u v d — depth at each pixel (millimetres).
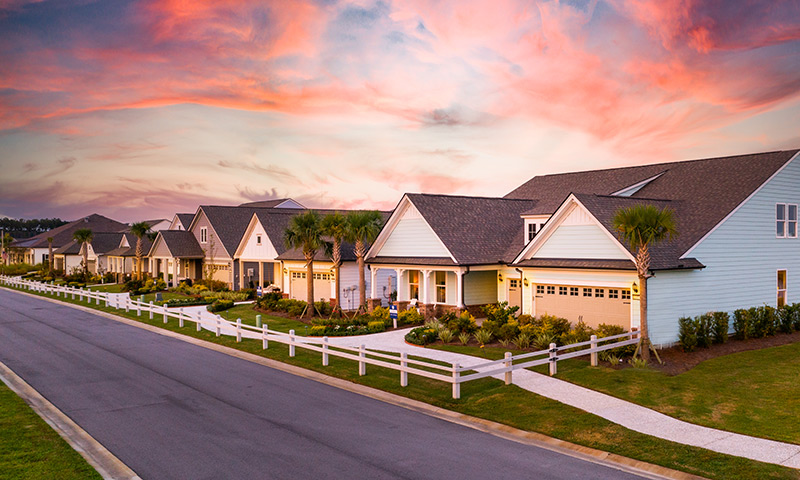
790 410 14594
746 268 25984
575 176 37562
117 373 19625
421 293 33594
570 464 11359
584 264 24281
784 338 25156
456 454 11867
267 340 24594
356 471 10828
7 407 14953
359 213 33719
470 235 31125
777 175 27422
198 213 55469
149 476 10539
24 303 44531
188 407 15320
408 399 16406
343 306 37438
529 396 16031
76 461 11070
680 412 14477
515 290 29891
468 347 23156
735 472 10820
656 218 19562
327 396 16766
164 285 54562
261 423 13914
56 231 97062
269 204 62500
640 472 10992
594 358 19328
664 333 22641
